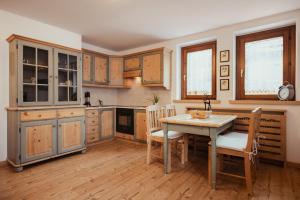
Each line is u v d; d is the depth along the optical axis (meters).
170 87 4.03
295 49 2.76
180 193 1.92
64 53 3.09
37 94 2.77
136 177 2.29
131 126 4.11
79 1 2.43
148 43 4.30
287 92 2.72
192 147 3.50
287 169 2.57
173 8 2.62
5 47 2.72
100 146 3.79
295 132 2.63
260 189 2.00
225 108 3.12
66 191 1.94
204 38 3.54
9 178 2.25
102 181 2.18
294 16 2.66
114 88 5.02
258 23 2.94
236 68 3.30
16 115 2.46
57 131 2.87
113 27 3.34
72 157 3.06
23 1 2.43
